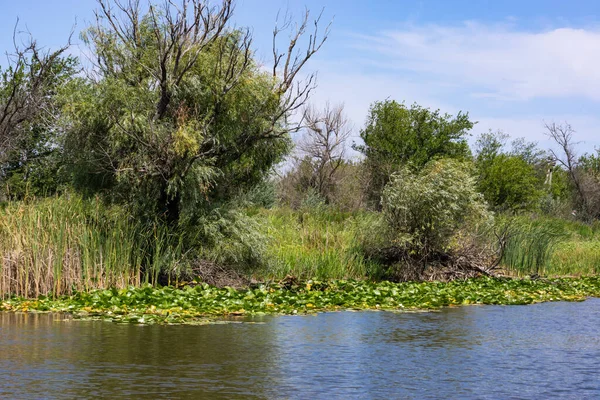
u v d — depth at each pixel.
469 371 8.45
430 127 44.62
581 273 23.30
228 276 16.84
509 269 21.44
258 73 16.91
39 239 14.47
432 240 19.39
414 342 10.36
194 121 15.70
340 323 12.09
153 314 12.29
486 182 42.66
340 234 21.61
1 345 9.51
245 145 16.78
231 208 17.08
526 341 10.56
